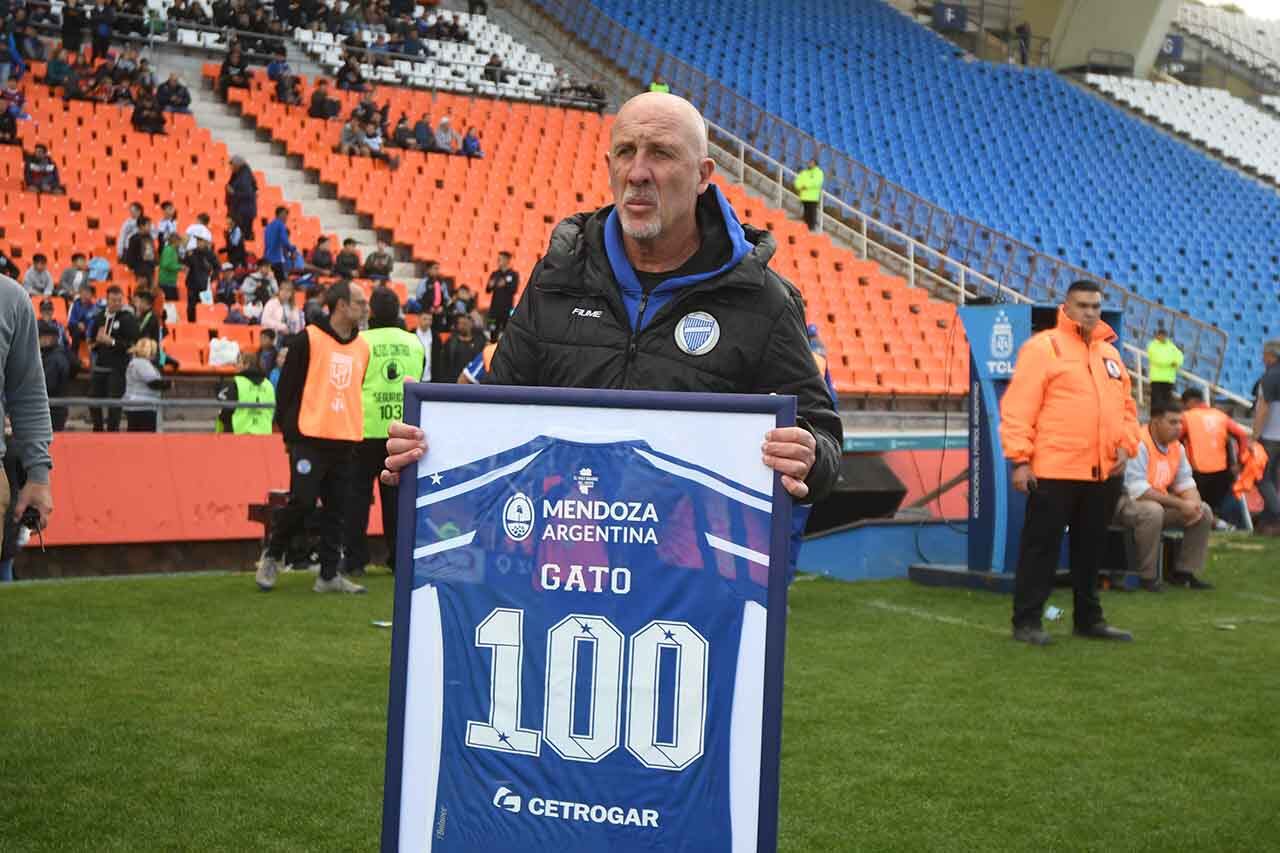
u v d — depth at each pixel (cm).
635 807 254
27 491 417
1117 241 2678
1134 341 2267
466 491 261
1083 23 3753
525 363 291
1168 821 443
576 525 257
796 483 251
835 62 3044
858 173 2569
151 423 1145
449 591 261
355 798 443
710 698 253
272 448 1070
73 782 453
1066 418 739
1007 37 3894
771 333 282
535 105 2473
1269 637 788
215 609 784
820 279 2125
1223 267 2714
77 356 1347
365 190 1981
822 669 668
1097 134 3067
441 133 2162
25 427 416
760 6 3203
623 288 287
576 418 258
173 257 1528
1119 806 458
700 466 254
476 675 259
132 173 1805
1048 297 2191
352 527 915
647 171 273
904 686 633
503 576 259
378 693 583
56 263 1588
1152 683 651
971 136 2906
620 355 283
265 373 1221
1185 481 1030
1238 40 4559
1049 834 428
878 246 2325
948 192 2656
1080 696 620
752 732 251
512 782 257
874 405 1925
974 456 978
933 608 871
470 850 258
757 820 250
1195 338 2327
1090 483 751
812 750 520
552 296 292
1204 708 602
